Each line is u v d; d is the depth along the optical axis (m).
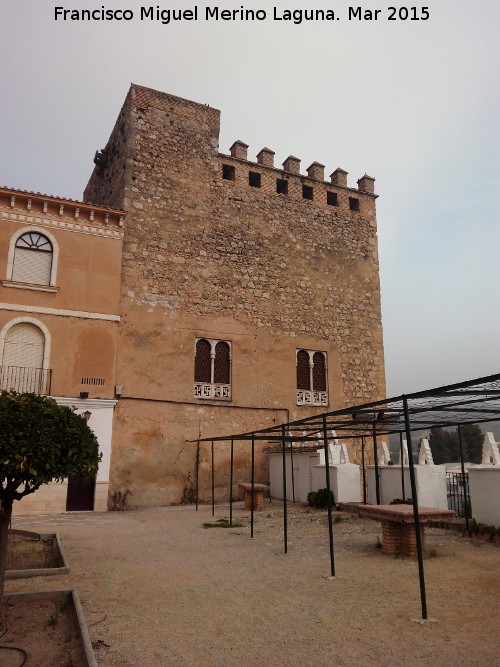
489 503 12.29
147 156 22.55
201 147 24.06
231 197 24.34
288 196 26.09
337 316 25.92
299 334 24.59
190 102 24.28
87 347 19.30
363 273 27.38
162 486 19.86
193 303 22.16
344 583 8.05
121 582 8.20
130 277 20.91
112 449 19.23
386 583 8.01
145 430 20.00
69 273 19.55
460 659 5.07
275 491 22.12
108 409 19.11
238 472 21.94
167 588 7.84
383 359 26.70
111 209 20.55
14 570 8.55
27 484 6.45
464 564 9.31
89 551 10.75
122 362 20.03
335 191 27.77
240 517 16.17
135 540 12.12
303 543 11.59
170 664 5.04
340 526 14.00
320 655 5.22
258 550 10.86
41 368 18.45
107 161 25.56
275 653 5.29
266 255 24.61
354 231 27.72
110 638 5.72
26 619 6.38
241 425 22.14
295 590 7.68
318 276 25.88
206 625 6.14
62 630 6.01
